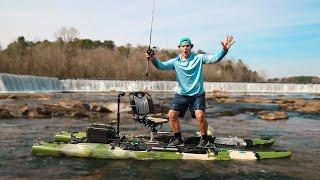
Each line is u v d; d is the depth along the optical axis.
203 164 7.32
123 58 76.38
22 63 62.34
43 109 16.97
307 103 28.08
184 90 7.71
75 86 50.28
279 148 9.52
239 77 94.38
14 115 15.91
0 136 10.77
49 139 10.34
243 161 7.61
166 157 7.55
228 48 7.37
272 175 6.79
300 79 96.50
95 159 7.64
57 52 67.94
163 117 8.62
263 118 18.30
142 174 6.69
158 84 57.94
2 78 36.25
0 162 7.44
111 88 53.31
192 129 13.36
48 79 45.94
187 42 7.64
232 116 19.50
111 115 17.72
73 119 15.77
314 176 6.80
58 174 6.65
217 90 64.25
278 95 55.69
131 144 7.80
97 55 73.25
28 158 7.75
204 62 7.67
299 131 13.37
